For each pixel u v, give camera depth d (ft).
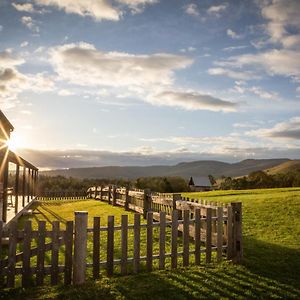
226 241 32.68
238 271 28.60
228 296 23.25
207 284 25.30
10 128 74.38
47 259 32.78
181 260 31.63
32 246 37.35
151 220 28.53
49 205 103.35
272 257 33.30
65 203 109.29
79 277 24.82
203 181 342.85
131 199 68.90
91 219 59.57
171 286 24.59
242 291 24.18
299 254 34.63
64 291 23.32
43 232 24.63
